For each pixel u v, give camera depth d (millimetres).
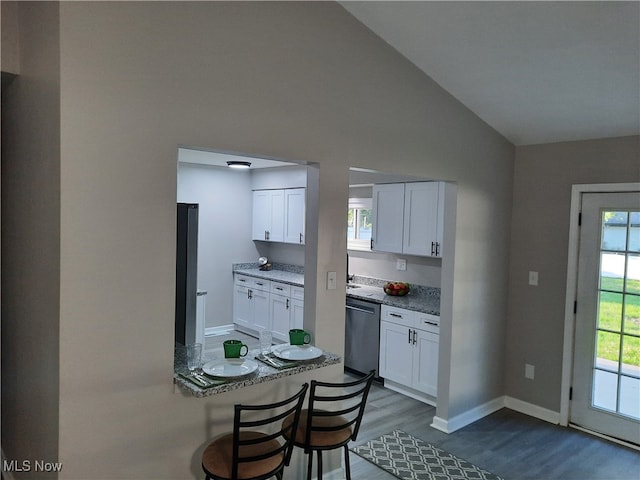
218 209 6188
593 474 3174
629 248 3561
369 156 3037
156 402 2225
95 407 2045
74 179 1939
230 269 6363
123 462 2137
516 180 4195
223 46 2348
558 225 3928
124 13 2043
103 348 2049
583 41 2635
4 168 2648
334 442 2418
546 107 3428
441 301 3840
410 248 4523
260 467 2156
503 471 3189
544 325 4031
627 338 3592
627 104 3150
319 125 2760
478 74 3205
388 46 3105
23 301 2369
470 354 3941
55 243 1955
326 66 2777
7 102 2566
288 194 5781
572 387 3898
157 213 2176
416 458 3332
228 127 2377
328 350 2918
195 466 2373
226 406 2475
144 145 2119
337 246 2916
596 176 3693
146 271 2154
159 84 2150
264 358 2596
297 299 5316
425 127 3389
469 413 3967
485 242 3996
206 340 5867
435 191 4266
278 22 2553
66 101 1908
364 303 4730
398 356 4422
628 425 3600
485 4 2506
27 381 2334
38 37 2109
